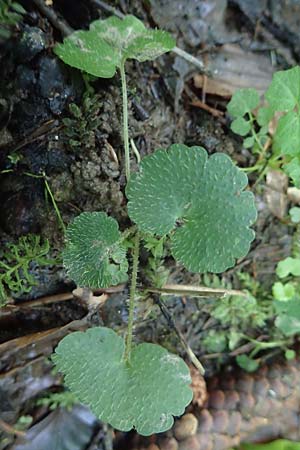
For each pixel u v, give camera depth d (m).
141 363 0.13
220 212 0.13
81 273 0.13
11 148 0.14
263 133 0.17
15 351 0.15
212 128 0.17
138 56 0.13
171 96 0.16
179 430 0.16
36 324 0.16
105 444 0.16
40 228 0.15
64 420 0.16
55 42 0.14
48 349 0.16
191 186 0.13
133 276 0.14
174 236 0.13
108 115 0.15
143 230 0.13
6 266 0.15
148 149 0.16
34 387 0.16
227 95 0.17
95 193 0.15
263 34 0.17
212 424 0.16
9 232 0.15
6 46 0.13
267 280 0.18
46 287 0.16
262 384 0.17
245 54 0.17
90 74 0.14
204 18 0.16
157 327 0.17
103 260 0.13
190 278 0.17
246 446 0.17
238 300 0.18
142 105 0.16
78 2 0.15
